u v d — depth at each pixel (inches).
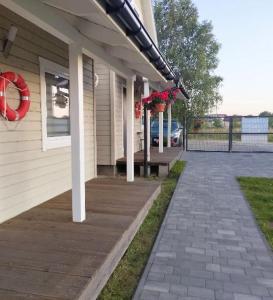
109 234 129.1
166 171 319.0
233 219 183.0
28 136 160.1
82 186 144.3
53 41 183.2
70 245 117.0
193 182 288.4
